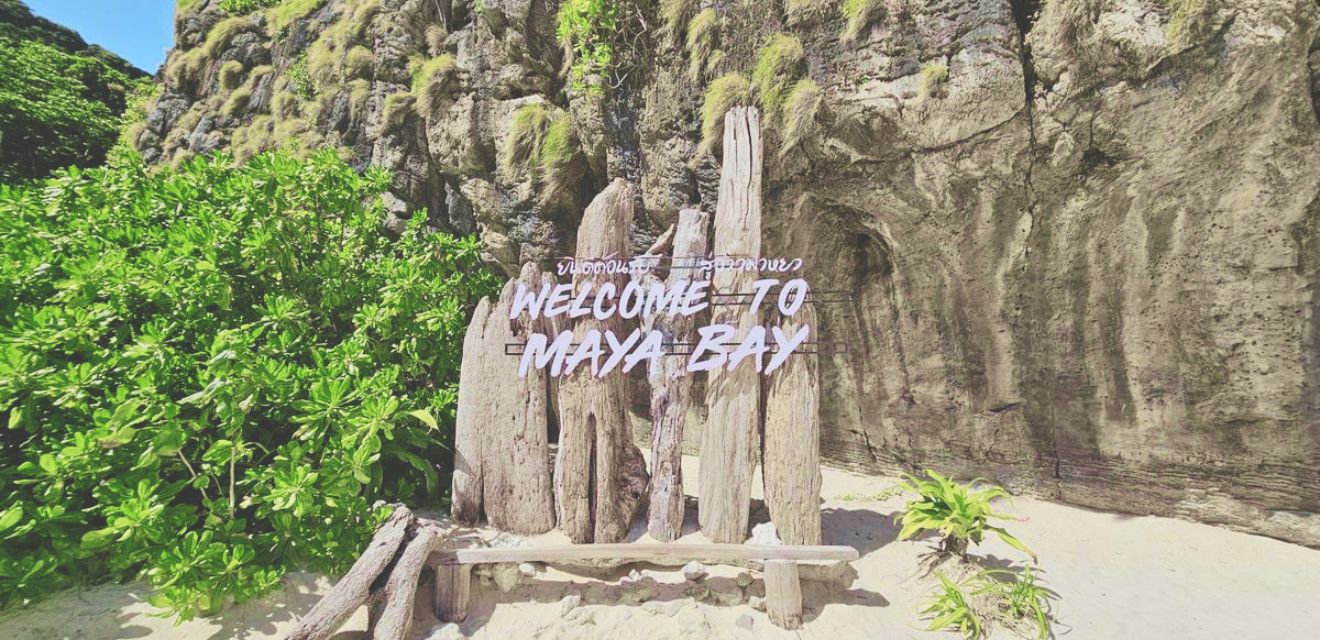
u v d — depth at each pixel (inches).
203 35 391.2
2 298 124.1
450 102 234.4
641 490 146.2
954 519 129.8
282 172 163.5
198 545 100.9
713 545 122.8
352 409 128.4
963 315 168.2
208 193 161.9
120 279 124.4
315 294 171.2
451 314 167.6
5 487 107.2
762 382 140.3
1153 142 127.8
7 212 144.3
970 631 113.1
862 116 148.3
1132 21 121.0
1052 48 131.5
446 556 119.7
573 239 223.8
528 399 142.8
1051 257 151.3
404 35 251.6
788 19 157.0
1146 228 137.9
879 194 159.5
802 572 128.7
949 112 139.0
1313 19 109.0
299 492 110.4
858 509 170.7
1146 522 154.6
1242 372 136.0
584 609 119.5
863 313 186.2
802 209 175.8
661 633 114.0
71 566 108.5
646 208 197.5
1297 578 128.5
